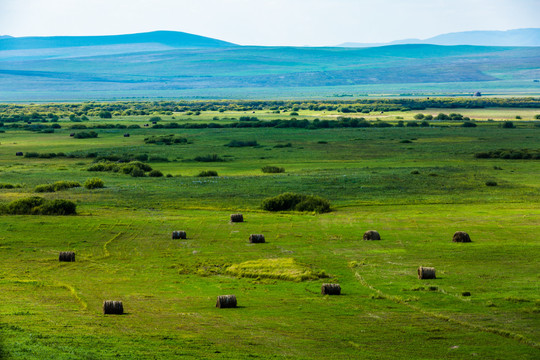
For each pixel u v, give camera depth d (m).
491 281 83.06
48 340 55.22
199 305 72.88
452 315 68.00
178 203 155.62
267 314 68.75
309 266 94.25
